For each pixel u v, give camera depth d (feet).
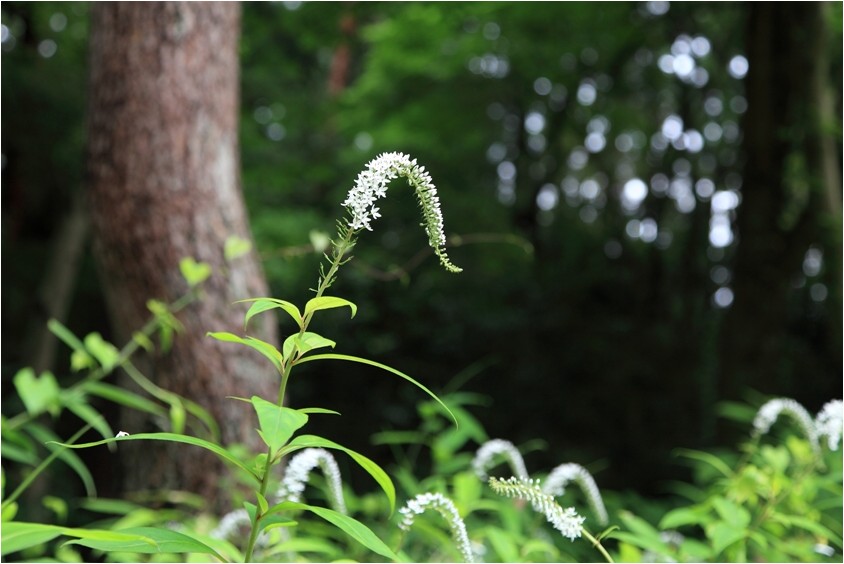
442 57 43.91
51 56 35.06
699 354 45.44
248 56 43.86
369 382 40.83
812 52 30.68
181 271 12.64
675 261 52.75
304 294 42.32
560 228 53.31
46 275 35.06
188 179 12.84
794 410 9.53
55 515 25.89
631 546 8.24
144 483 12.62
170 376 12.51
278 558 8.32
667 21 40.63
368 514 11.48
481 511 12.25
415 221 48.62
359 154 51.44
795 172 33.53
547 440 39.99
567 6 37.42
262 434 4.17
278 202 52.60
